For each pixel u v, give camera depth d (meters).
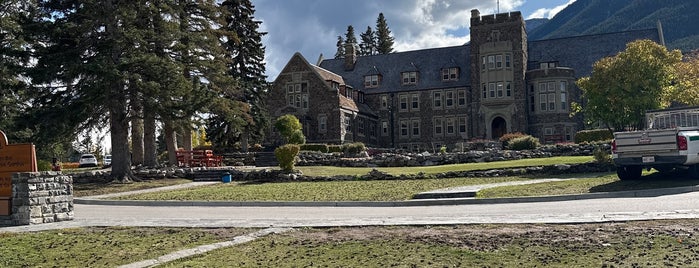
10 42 33.31
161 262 10.15
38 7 33.25
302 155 40.47
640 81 42.16
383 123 67.56
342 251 10.55
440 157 36.03
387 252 10.28
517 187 20.83
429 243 10.80
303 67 61.44
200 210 19.31
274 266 9.66
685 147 18.73
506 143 46.53
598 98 43.59
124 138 33.97
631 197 17.27
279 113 61.56
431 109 65.50
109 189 29.80
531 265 8.93
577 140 45.81
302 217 15.86
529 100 61.47
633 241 10.05
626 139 19.78
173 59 34.56
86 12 31.14
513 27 61.12
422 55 69.31
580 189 19.31
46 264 10.56
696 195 16.45
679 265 8.44
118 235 13.25
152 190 28.94
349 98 64.62
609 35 63.53
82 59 32.22
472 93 62.53
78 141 35.09
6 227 15.45
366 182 28.06
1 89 35.22
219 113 37.91
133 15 31.06
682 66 50.78
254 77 51.66
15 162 16.70
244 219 15.40
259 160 45.56
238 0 51.19
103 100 31.83
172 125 33.34
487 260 9.38
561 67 61.66
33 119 31.17
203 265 9.84
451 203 18.52
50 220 16.48
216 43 37.31
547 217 13.26
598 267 8.60
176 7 34.41
